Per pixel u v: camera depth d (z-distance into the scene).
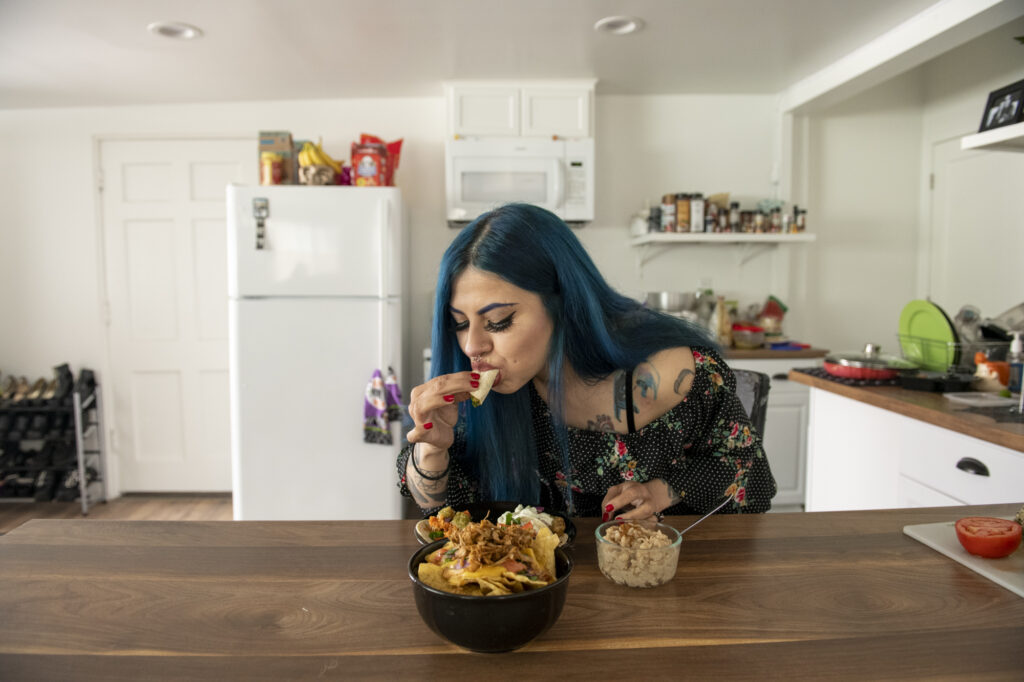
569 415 1.06
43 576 0.76
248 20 2.42
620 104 3.47
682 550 0.83
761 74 3.15
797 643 0.61
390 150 2.96
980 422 1.51
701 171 3.51
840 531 0.89
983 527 0.81
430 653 0.60
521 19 2.46
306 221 2.60
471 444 1.06
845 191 3.58
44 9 2.29
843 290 3.62
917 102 3.59
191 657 0.60
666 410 1.05
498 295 0.86
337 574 0.77
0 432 3.35
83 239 3.49
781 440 3.09
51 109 3.45
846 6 2.37
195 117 3.44
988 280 3.19
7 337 3.52
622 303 1.06
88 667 0.58
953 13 2.30
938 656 0.59
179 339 3.54
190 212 3.49
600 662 0.58
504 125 3.19
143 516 3.27
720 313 3.28
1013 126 1.86
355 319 2.62
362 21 2.45
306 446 2.63
